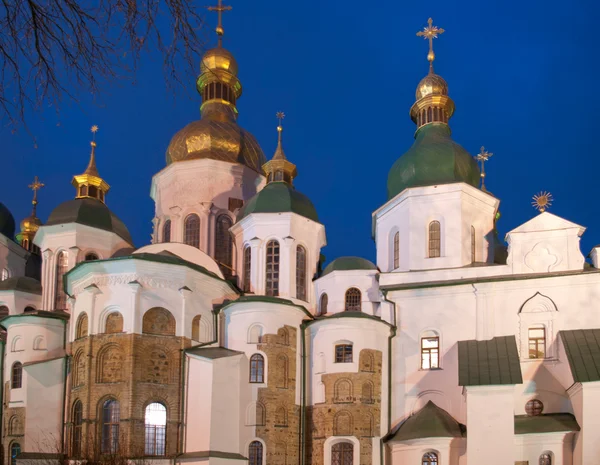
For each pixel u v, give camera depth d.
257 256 62.56
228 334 56.03
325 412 55.62
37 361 57.03
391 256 62.56
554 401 52.62
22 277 68.75
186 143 71.44
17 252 75.88
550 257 55.75
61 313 62.31
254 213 62.94
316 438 55.72
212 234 68.00
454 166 61.94
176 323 53.59
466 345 54.84
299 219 63.47
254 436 53.34
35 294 67.81
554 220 56.28
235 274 65.56
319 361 57.09
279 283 61.84
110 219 68.69
